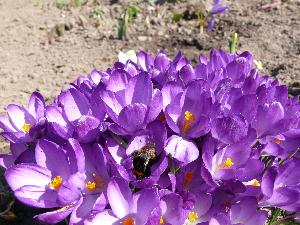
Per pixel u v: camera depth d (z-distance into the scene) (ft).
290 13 2.35
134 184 0.75
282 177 0.81
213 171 0.80
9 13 2.58
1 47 2.17
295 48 2.00
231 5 2.53
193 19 2.39
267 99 0.91
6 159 0.93
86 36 2.27
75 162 0.75
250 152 0.79
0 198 1.16
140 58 1.09
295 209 0.80
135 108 0.75
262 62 1.93
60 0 2.63
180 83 0.91
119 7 2.58
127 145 0.79
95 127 0.78
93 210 0.73
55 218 0.73
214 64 1.04
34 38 2.26
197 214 0.79
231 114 0.80
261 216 0.77
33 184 0.79
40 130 0.87
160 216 0.71
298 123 0.89
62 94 0.92
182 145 0.77
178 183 0.78
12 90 1.80
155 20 2.36
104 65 1.99
